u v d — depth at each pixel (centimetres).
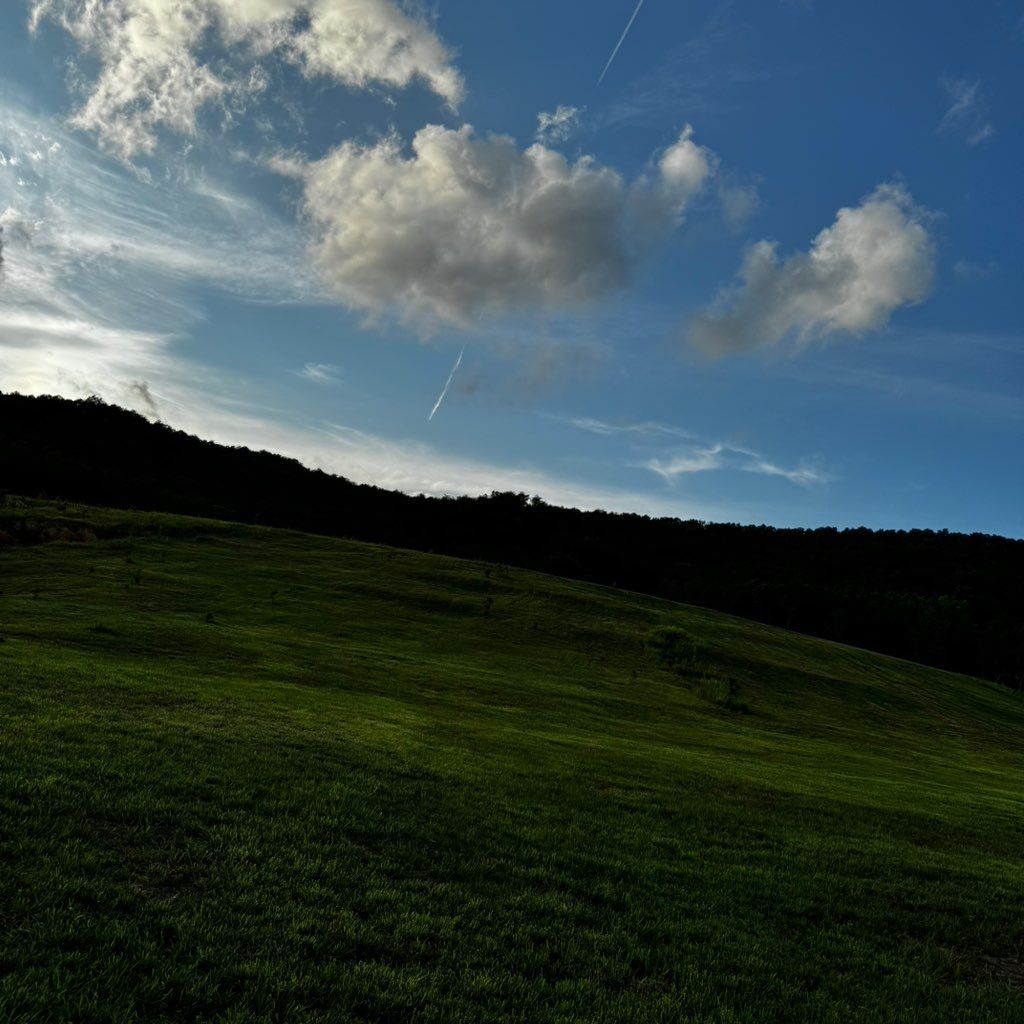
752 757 2872
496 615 5638
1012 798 2823
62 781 1012
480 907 884
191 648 2917
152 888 775
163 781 1099
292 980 641
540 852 1124
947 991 875
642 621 6256
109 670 2064
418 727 2088
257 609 4497
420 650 4262
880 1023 767
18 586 4078
